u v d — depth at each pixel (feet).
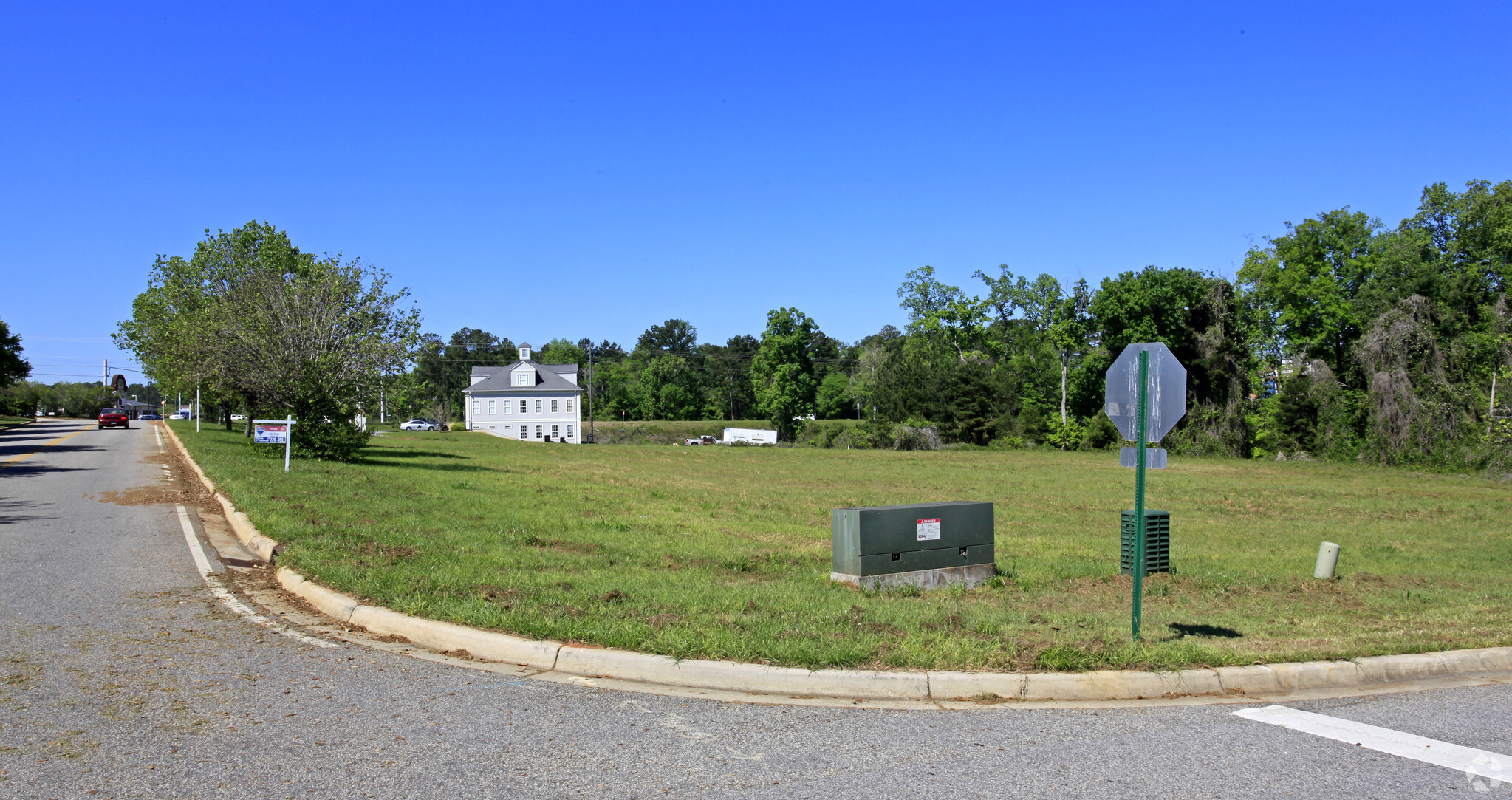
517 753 15.71
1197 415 185.57
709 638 21.72
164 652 21.52
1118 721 18.47
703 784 14.51
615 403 437.58
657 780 14.64
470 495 58.85
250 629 23.94
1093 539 55.21
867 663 20.89
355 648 22.39
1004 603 31.24
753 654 20.97
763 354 315.99
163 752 15.26
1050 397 247.70
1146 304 193.06
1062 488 103.30
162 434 157.69
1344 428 164.45
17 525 42.86
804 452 198.08
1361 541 58.75
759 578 34.53
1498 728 18.47
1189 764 15.94
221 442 115.44
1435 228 196.03
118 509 49.78
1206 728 18.10
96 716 16.94
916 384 244.83
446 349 449.89
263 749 15.55
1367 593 35.99
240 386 93.91
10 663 20.21
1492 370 150.92
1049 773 15.30
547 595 26.71
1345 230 192.54
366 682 19.63
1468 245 188.55
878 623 24.97
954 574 35.01
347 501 49.16
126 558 34.19
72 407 364.58
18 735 15.83
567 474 96.89
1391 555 51.11
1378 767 15.94
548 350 508.12
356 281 96.22
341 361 92.58
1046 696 20.08
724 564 36.47
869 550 33.01
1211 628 27.07
